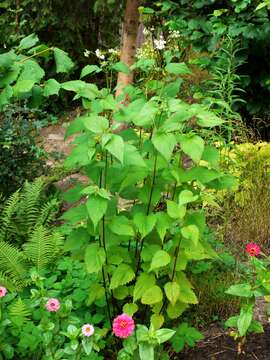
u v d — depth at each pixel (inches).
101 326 117.2
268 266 125.9
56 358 96.0
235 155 182.4
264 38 206.7
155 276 110.0
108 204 101.6
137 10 251.0
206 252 107.3
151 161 100.0
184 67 106.3
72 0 325.1
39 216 160.4
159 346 107.6
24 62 97.2
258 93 224.1
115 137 88.4
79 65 355.6
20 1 322.3
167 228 96.8
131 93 114.5
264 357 109.7
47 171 201.8
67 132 103.0
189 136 94.0
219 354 111.3
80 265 133.2
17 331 106.0
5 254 132.0
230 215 165.2
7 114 190.4
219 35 217.9
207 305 124.3
